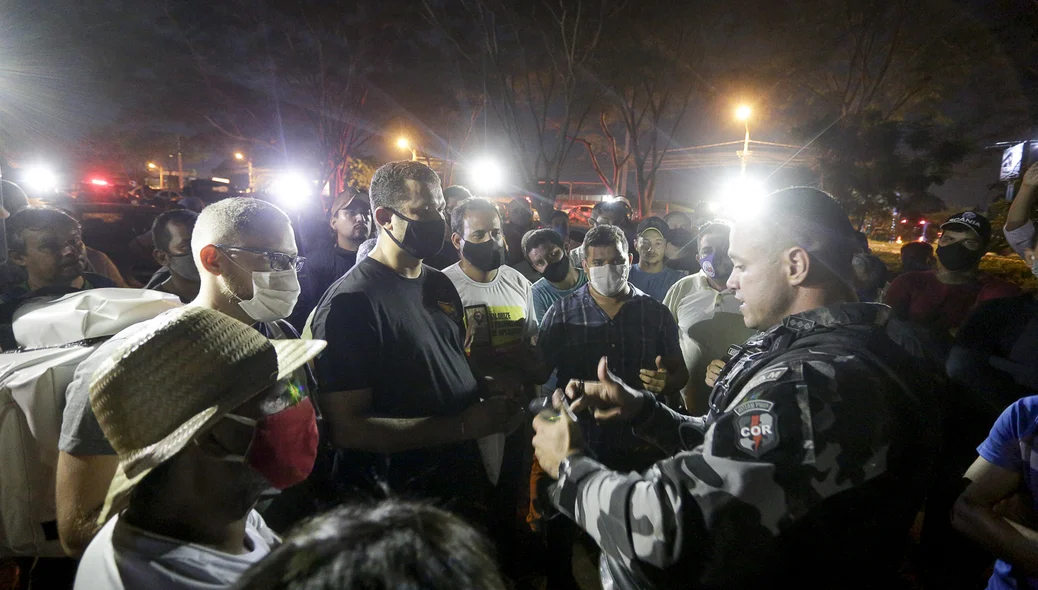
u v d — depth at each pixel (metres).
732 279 1.58
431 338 2.47
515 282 3.57
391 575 0.55
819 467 1.16
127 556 1.01
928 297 4.01
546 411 1.69
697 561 1.20
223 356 1.06
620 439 2.79
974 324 2.92
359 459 2.37
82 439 1.43
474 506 2.59
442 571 0.57
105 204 9.89
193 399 1.01
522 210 7.32
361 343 2.29
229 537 1.12
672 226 7.14
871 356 1.29
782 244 1.45
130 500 1.05
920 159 12.17
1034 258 2.16
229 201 2.09
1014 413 1.76
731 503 1.17
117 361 1.03
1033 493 1.73
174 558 1.02
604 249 3.11
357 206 4.46
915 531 3.79
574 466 1.48
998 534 1.73
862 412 1.19
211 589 1.01
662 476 1.28
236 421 1.09
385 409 2.39
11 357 1.78
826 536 1.18
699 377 3.83
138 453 0.99
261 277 2.05
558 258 4.00
